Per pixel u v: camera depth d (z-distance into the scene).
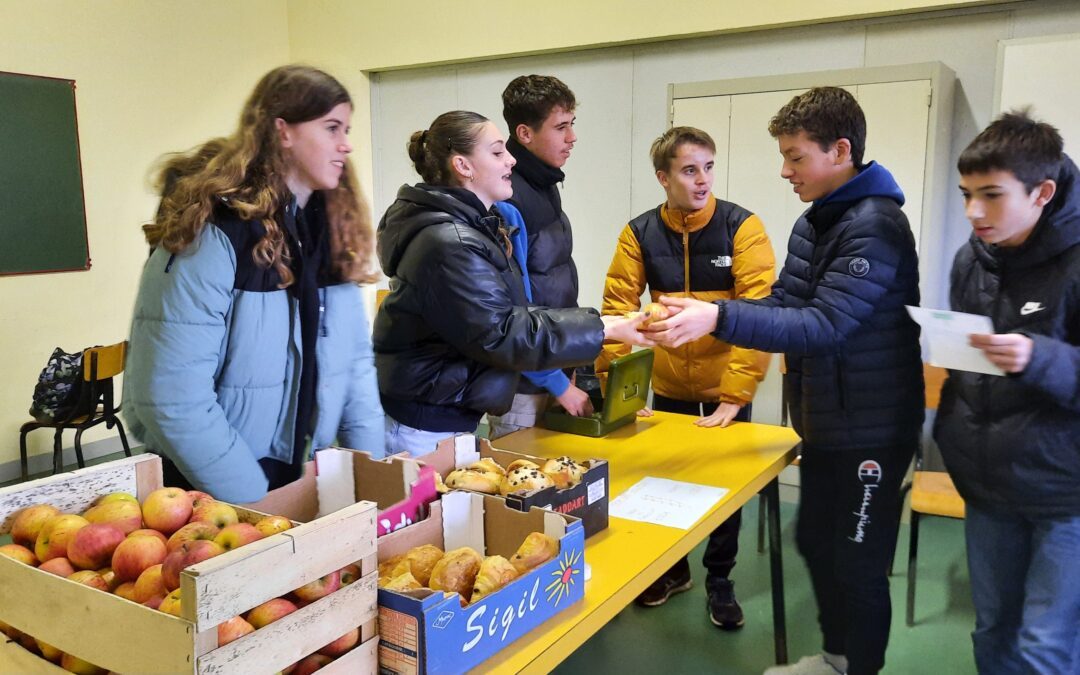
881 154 2.98
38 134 4.46
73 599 0.94
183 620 0.83
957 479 1.69
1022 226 1.42
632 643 2.55
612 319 1.87
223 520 1.12
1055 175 1.37
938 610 2.35
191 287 1.34
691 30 4.02
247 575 0.87
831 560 1.99
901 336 1.77
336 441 1.76
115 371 4.09
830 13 3.56
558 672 2.39
